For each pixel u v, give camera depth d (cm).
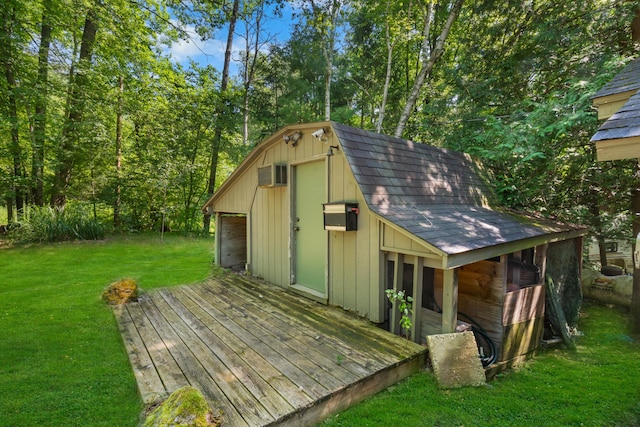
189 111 1181
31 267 607
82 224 913
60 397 215
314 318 354
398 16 981
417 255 292
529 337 337
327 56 1106
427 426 206
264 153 527
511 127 495
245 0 1252
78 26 901
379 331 317
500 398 243
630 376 287
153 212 1188
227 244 655
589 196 535
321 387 218
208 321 346
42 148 909
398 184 379
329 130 389
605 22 468
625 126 205
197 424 165
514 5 594
